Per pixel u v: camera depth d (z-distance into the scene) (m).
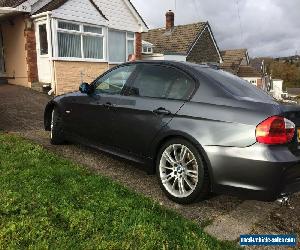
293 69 105.56
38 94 12.62
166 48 27.02
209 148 3.29
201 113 3.46
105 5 16.89
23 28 14.09
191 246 2.72
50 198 3.31
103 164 4.75
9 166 4.11
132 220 3.04
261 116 3.13
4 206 3.02
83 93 5.07
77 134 5.11
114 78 4.66
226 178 3.23
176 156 3.65
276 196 3.08
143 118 3.96
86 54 15.11
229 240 2.96
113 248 2.59
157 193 3.89
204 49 28.44
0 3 15.41
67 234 2.73
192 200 3.50
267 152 3.05
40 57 14.09
